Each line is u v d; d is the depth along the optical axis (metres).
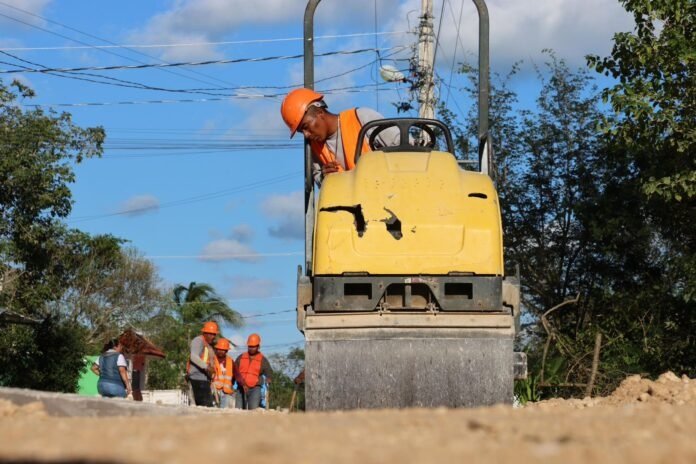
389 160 16.69
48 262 55.12
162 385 90.12
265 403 34.22
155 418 12.24
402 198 16.20
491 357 15.85
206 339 32.44
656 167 35.91
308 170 19.67
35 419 12.08
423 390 15.77
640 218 39.56
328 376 15.80
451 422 10.48
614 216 40.34
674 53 32.88
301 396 31.95
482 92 20.62
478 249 16.02
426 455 8.23
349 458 8.07
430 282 15.88
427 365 15.80
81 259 77.12
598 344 27.11
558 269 44.34
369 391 15.77
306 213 18.05
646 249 40.47
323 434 9.64
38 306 55.25
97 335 82.50
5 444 9.14
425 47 47.62
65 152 52.94
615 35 33.88
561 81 46.81
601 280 42.19
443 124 18.56
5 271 53.06
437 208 16.17
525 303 44.97
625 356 35.47
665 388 17.83
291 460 7.95
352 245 15.99
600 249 41.44
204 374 31.94
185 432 9.98
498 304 15.97
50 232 53.81
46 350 59.34
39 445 8.95
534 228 45.59
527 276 45.03
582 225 43.25
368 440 9.19
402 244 15.98
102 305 84.06
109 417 12.91
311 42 21.06
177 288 100.25
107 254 79.12
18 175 51.06
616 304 38.56
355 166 16.98
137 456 8.09
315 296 15.94
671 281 37.53
